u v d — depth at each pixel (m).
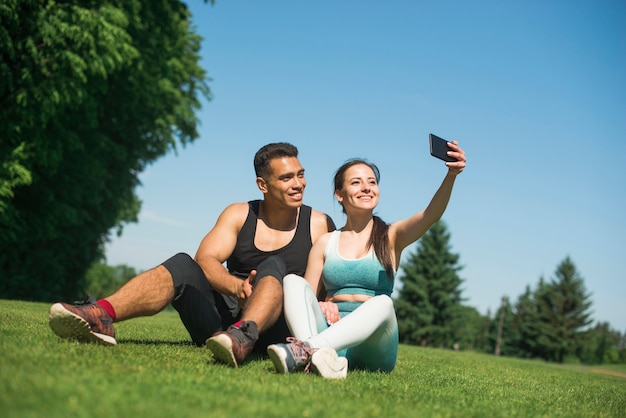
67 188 19.17
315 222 4.23
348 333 3.07
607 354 71.75
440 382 3.65
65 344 2.99
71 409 1.63
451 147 3.44
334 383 2.71
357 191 3.70
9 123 13.82
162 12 18.73
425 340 46.59
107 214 23.67
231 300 4.07
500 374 5.57
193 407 1.81
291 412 1.90
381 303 3.20
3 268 18.52
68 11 13.71
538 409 2.76
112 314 3.26
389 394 2.61
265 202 4.18
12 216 15.23
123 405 1.73
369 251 3.63
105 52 14.37
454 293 47.59
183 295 3.61
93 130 19.75
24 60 13.34
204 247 4.04
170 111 23.91
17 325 4.12
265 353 3.92
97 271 64.69
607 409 3.25
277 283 3.34
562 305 54.38
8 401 1.67
